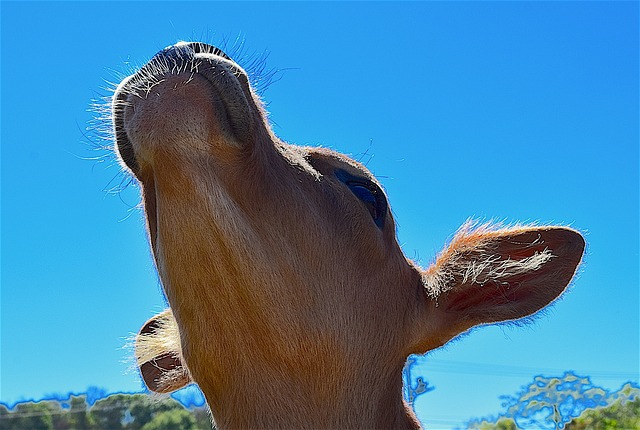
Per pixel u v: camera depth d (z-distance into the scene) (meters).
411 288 0.66
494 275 0.66
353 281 0.59
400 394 0.65
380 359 0.61
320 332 0.55
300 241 0.54
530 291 0.67
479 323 0.66
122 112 0.51
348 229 0.59
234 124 0.48
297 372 0.55
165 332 0.72
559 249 0.67
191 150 0.47
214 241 0.50
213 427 0.62
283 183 0.54
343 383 0.57
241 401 0.55
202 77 0.48
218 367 0.54
